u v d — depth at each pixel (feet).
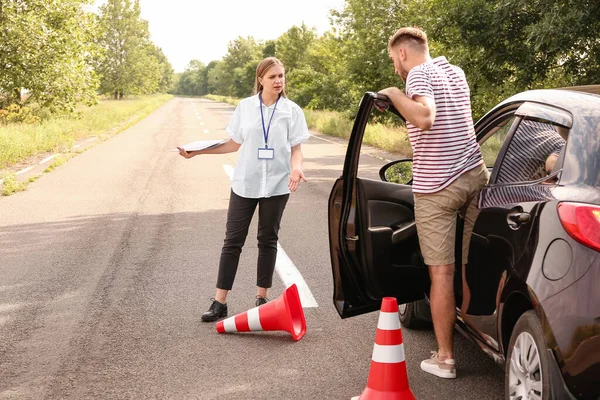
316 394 13.11
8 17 84.69
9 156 54.13
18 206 35.17
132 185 43.09
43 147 63.87
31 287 20.57
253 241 27.61
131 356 15.17
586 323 9.32
